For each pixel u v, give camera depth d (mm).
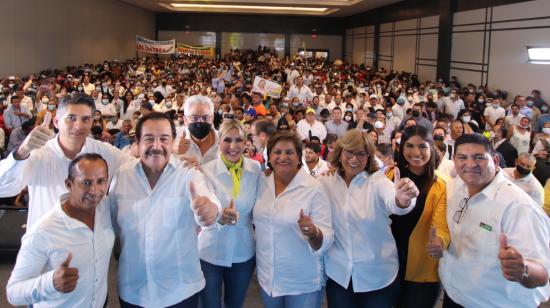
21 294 1962
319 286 2707
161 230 2256
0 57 13719
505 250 1916
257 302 4078
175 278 2311
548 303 3836
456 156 2309
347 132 2656
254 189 2793
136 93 13391
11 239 4699
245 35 32656
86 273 2125
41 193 2521
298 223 2402
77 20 19422
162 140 2213
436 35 18172
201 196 2117
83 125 2490
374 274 2619
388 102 13203
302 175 2662
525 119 8875
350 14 29453
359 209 2598
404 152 2684
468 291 2318
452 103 12273
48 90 11680
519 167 3998
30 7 15391
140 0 22938
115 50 24422
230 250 2809
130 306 2346
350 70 24625
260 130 4121
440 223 2518
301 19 32469
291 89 13992
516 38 12930
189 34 32531
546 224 2141
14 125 9633
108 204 2305
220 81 17109
